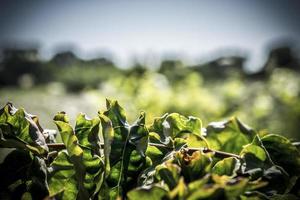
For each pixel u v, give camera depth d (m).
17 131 0.66
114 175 0.65
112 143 0.65
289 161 0.70
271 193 0.64
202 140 0.69
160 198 0.56
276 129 2.38
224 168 0.64
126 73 2.91
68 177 0.65
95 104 2.17
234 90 2.76
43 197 0.63
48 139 0.71
